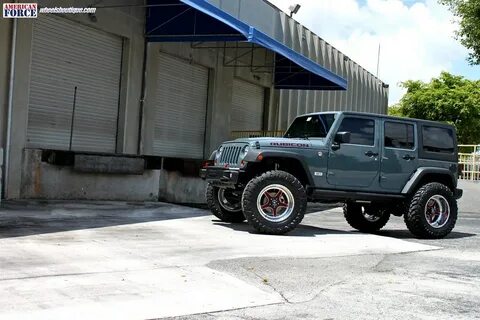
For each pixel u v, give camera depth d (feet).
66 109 42.24
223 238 27.89
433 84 136.98
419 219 31.99
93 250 22.76
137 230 28.86
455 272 22.33
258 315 15.75
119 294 16.88
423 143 32.96
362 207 35.63
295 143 30.14
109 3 44.32
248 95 65.31
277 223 29.53
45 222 29.50
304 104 74.95
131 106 47.44
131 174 41.98
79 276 18.56
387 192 32.04
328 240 29.27
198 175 47.73
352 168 31.17
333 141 30.94
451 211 32.99
